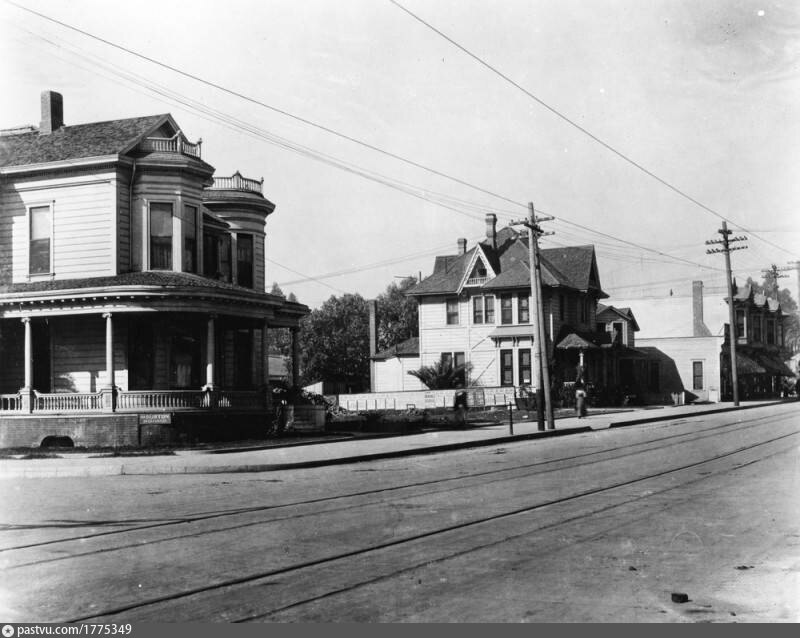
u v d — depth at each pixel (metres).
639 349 64.56
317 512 12.80
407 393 53.81
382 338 93.69
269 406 30.88
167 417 27.22
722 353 64.19
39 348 29.69
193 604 7.43
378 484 16.70
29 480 18.72
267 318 31.11
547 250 59.16
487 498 14.12
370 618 6.89
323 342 88.12
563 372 53.47
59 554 9.77
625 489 15.12
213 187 35.50
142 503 14.32
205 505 13.96
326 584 8.06
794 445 24.61
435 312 55.72
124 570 8.84
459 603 7.31
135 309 27.14
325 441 28.38
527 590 7.73
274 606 7.30
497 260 56.16
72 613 7.22
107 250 28.81
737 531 10.64
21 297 27.64
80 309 27.47
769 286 81.62
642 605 7.20
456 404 37.03
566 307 55.31
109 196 28.89
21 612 7.27
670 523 11.28
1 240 30.05
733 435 29.56
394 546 9.92
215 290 27.92
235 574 8.56
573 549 9.60
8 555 9.73
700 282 70.94
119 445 26.89
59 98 32.78
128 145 29.16
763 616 6.86
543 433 32.59
